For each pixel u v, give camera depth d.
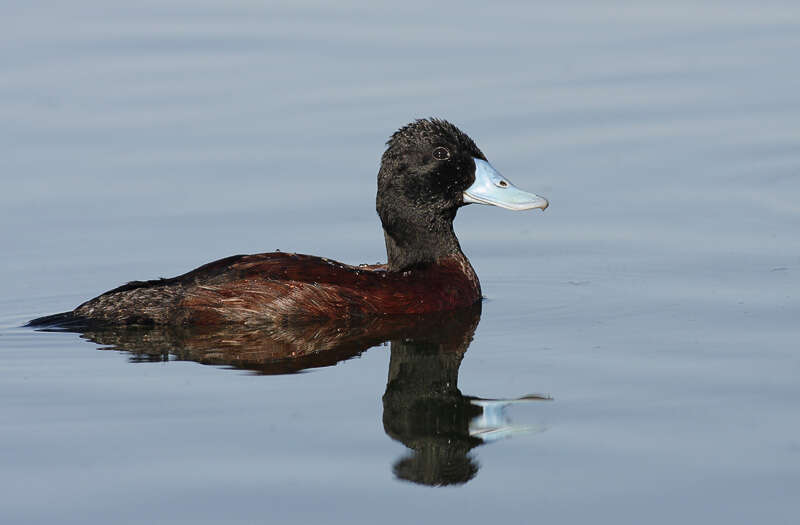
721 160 19.80
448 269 15.10
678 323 13.86
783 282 15.20
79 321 14.02
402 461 10.26
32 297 15.48
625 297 15.09
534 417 11.09
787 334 13.23
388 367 12.65
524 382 12.07
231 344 13.44
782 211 17.91
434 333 13.86
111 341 13.49
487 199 15.10
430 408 11.41
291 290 13.91
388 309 14.28
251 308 13.84
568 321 14.20
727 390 11.55
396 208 15.20
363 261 16.89
